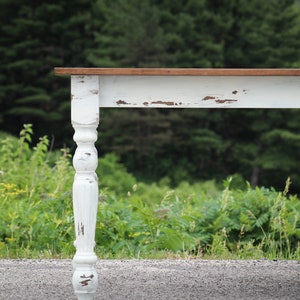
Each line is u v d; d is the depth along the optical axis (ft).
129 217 24.18
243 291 17.02
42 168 29.40
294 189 85.30
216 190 72.64
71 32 85.76
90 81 13.89
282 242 24.26
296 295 16.60
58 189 27.48
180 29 84.33
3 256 22.34
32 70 84.23
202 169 85.30
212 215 24.98
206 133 84.12
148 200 66.13
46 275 19.07
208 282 18.07
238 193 27.53
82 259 13.84
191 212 25.32
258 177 84.99
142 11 82.58
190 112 82.58
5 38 85.46
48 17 85.92
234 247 24.11
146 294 16.66
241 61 87.97
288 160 82.89
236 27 88.07
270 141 82.94
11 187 26.17
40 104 84.94
